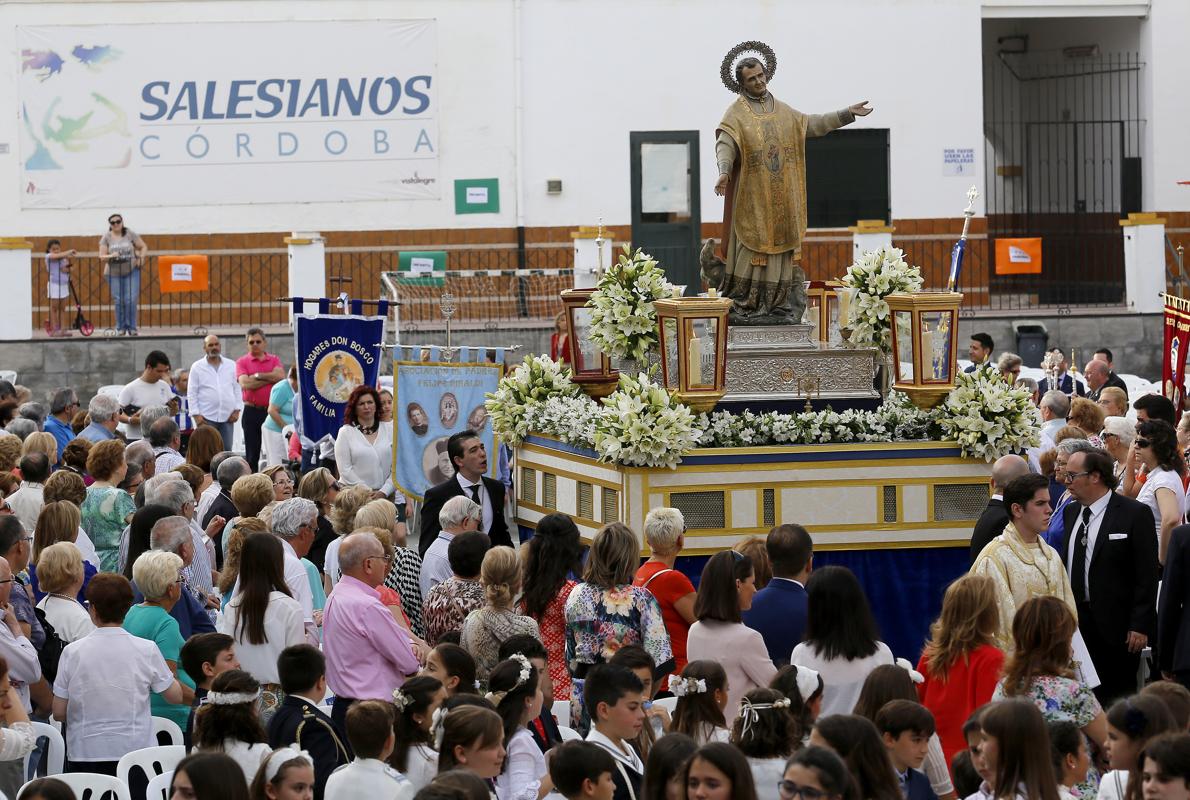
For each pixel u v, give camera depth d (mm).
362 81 24359
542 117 24625
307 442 15797
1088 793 6457
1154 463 9828
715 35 24719
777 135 11984
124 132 24078
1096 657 9359
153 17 24016
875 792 5555
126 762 7172
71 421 15016
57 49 23891
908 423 11289
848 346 12180
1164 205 25500
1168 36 25344
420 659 8172
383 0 24312
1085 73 26000
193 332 22641
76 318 23344
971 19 25000
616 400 10766
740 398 11703
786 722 5922
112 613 7691
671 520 8617
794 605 7934
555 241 24766
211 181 24266
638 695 6254
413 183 24531
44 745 7641
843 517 11078
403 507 14930
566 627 8008
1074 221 26625
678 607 8414
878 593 11172
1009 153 27953
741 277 12039
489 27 24469
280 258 24422
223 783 5449
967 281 25281
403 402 13766
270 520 9133
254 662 7809
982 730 5727
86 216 24109
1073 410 12023
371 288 24578
